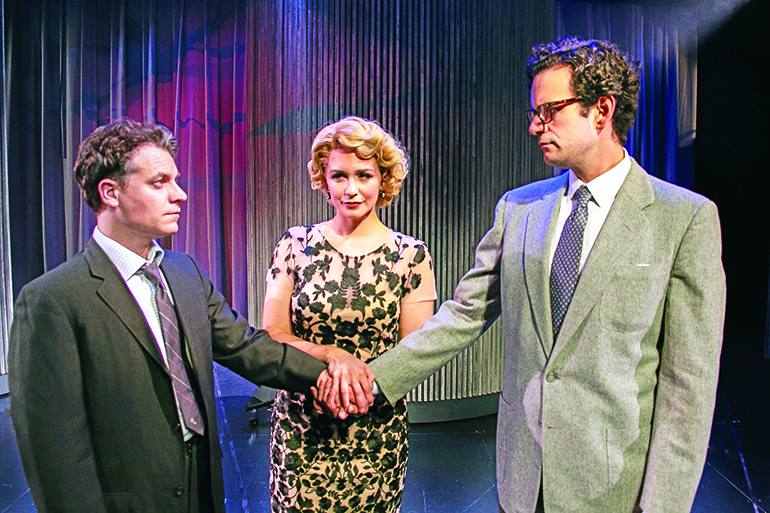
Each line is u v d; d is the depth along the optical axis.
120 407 1.08
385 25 3.06
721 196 6.11
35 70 4.20
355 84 3.11
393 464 1.53
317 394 1.40
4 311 3.83
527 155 3.33
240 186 4.46
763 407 3.72
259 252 3.46
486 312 1.39
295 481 1.50
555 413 1.13
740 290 6.31
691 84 5.20
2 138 3.84
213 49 4.42
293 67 3.18
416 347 1.40
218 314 1.39
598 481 1.10
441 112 3.11
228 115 4.48
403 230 3.15
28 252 4.21
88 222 4.32
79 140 4.32
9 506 2.33
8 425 3.23
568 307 1.12
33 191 4.22
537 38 3.29
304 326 1.52
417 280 1.54
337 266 1.50
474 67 3.12
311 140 3.17
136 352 1.09
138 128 1.10
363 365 1.41
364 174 1.43
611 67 1.07
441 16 3.07
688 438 1.04
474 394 3.38
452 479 2.62
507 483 1.21
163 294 1.17
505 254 1.25
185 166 4.47
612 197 1.13
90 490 1.03
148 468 1.10
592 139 1.09
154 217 1.09
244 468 2.72
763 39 5.31
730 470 2.75
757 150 5.94
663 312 1.10
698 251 1.04
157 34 4.39
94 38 4.31
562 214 1.19
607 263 1.08
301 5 3.12
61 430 1.01
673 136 5.17
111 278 1.09
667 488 1.04
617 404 1.08
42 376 1.00
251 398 3.69
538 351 1.16
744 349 5.44
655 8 5.05
